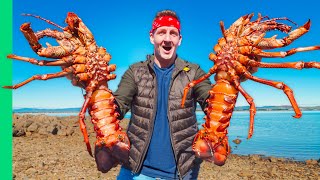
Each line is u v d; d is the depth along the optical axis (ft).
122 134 2.84
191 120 3.17
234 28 2.85
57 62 2.78
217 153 2.80
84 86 2.88
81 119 2.77
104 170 2.87
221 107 2.80
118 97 3.11
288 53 2.71
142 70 3.22
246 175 9.01
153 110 3.14
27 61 2.75
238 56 2.77
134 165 3.16
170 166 3.14
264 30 2.81
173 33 3.11
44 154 10.11
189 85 2.87
